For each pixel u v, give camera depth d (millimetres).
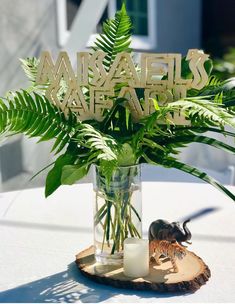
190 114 805
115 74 841
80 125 791
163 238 848
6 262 925
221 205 1193
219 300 793
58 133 818
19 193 1289
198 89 815
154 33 3678
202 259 929
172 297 803
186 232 847
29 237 1028
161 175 1596
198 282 829
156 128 822
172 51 3855
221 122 753
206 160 1744
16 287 841
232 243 998
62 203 1217
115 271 858
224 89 833
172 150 861
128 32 912
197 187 1322
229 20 4070
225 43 4094
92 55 846
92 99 859
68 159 819
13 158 2221
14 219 1119
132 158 827
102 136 798
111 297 804
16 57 2369
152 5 3652
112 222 852
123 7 909
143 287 817
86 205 1205
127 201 845
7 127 804
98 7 2072
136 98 838
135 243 851
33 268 903
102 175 834
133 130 846
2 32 2314
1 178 2176
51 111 819
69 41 2121
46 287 839
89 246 986
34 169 2287
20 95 806
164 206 1193
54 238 1023
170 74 819
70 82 861
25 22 2414
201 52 812
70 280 859
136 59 932
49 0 2521
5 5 2324
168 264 876
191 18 3967
